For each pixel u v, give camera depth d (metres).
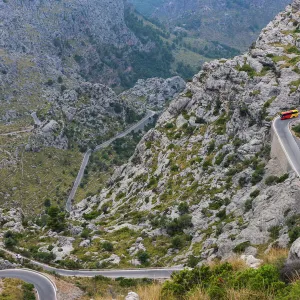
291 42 108.56
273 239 51.53
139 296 32.62
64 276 73.69
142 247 83.56
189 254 71.88
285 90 89.25
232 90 106.00
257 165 79.00
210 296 25.75
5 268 72.38
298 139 71.62
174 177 103.69
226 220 71.00
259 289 24.27
